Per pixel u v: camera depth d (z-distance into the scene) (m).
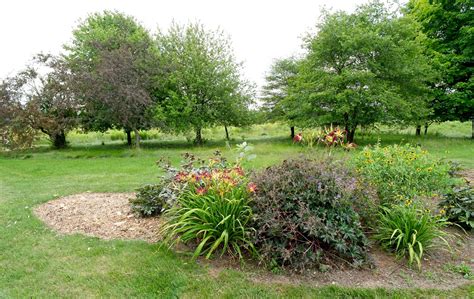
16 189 6.75
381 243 3.23
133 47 15.84
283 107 19.50
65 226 4.14
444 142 13.38
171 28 18.27
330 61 14.59
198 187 3.45
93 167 9.82
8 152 14.46
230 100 18.31
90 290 2.66
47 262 3.15
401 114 13.59
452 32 15.73
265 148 13.06
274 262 2.89
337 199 2.96
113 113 14.30
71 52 17.95
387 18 14.41
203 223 3.22
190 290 2.63
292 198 3.00
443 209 3.54
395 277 2.74
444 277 2.73
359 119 14.14
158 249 3.31
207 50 18.47
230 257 3.11
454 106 15.33
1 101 13.98
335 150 4.34
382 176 4.16
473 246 3.29
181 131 17.73
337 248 2.82
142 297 2.56
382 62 13.84
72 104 14.18
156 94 17.08
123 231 3.90
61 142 17.77
